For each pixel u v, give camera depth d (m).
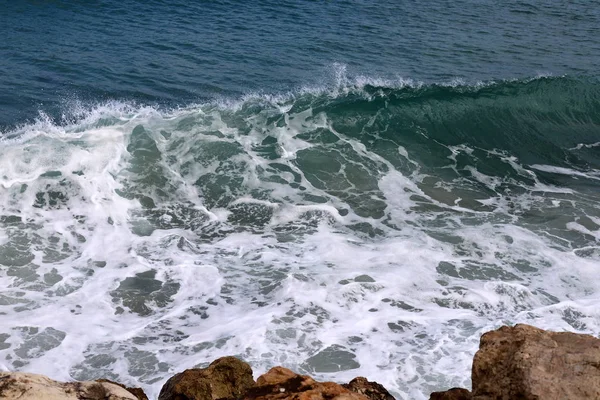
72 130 18.42
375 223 15.72
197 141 18.45
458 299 12.92
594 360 4.98
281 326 11.93
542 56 28.84
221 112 20.14
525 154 20.38
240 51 26.39
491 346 5.39
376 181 17.81
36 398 4.93
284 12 31.28
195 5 31.14
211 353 11.25
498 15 34.00
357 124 20.72
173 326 12.05
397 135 20.52
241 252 14.40
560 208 16.75
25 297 12.61
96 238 14.67
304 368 10.94
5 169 16.16
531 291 13.25
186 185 16.94
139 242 14.63
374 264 13.95
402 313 12.45
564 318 12.48
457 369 10.95
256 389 5.57
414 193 17.31
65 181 16.22
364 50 27.66
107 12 29.47
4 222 14.85
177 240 14.78
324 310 12.45
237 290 13.08
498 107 22.58
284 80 23.95
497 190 17.75
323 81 24.05
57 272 13.41
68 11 29.25
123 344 11.51
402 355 11.27
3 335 11.48
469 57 27.97
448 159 19.59
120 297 12.79
